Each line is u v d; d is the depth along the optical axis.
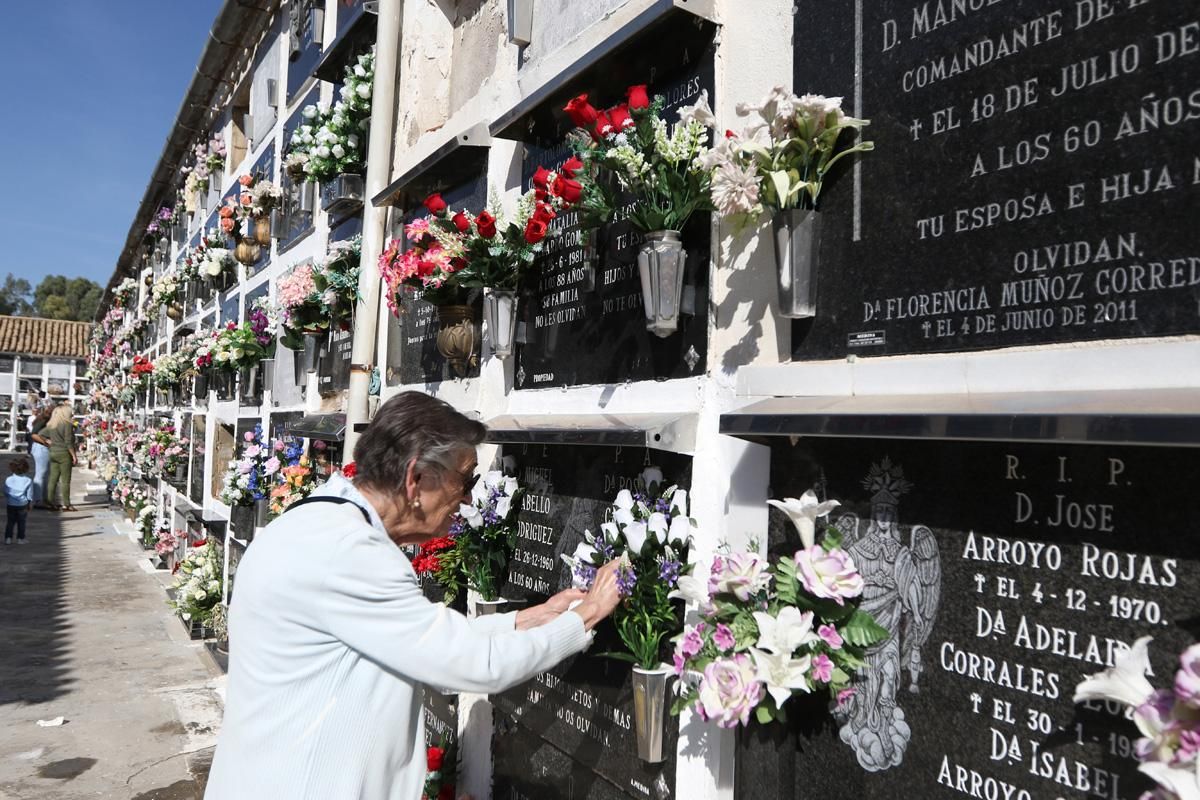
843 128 1.96
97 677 6.26
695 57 2.54
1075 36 1.52
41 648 7.03
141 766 4.68
